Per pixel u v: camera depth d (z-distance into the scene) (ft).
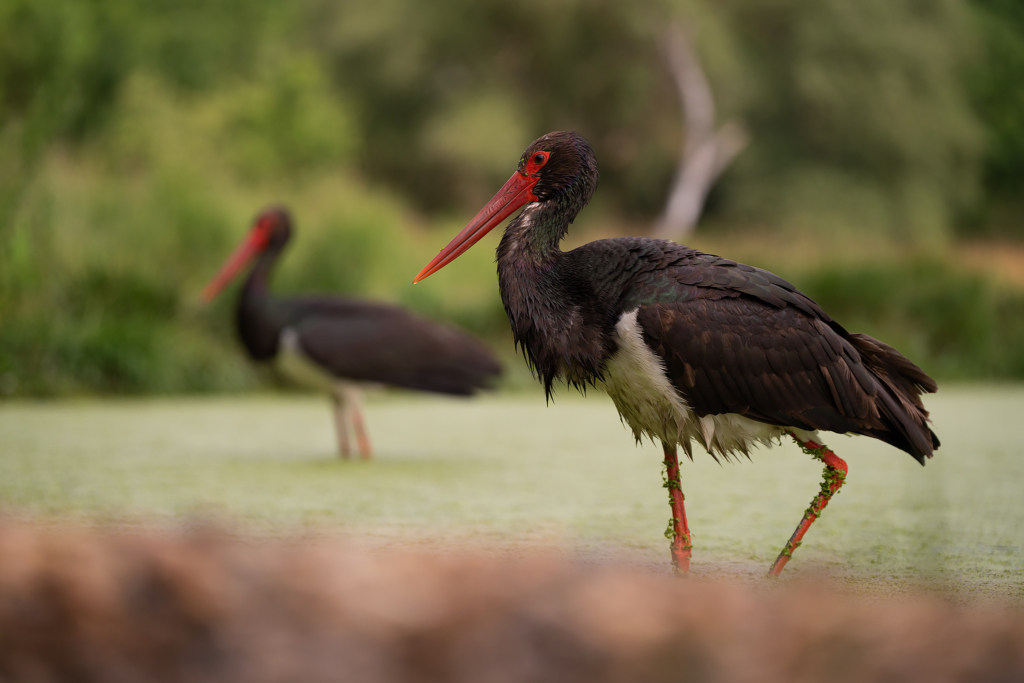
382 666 13.91
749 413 21.91
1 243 49.83
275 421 46.44
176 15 149.07
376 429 45.24
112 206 58.80
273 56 147.54
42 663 13.74
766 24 167.12
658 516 27.55
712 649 14.35
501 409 52.90
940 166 168.14
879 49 159.12
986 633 15.17
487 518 26.81
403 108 163.12
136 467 34.22
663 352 21.70
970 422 46.14
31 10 65.62
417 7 158.61
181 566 15.60
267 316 39.19
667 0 150.71
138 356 52.06
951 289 65.00
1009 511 28.35
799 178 158.71
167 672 13.78
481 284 68.54
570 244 111.96
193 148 99.81
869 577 21.35
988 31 191.01
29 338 50.88
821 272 66.23
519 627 14.70
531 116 161.38
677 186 156.25
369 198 70.33
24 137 52.26
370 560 16.60
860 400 21.81
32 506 27.40
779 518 27.58
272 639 14.28
